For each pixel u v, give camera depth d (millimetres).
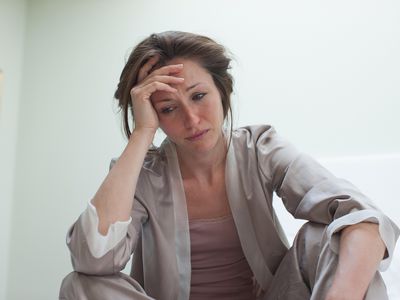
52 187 1864
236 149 970
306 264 729
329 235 664
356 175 1511
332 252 657
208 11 1877
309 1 1736
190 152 915
